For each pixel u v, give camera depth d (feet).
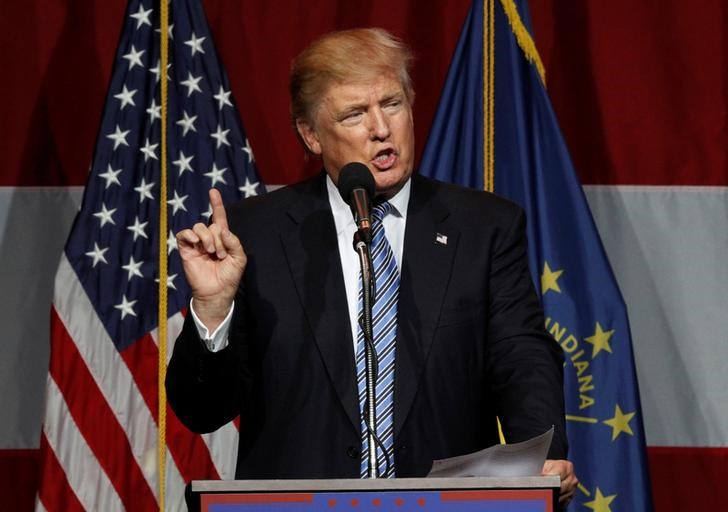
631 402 42.86
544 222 43.98
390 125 28.86
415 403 27.04
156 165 44.55
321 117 29.37
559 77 48.96
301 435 27.20
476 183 44.32
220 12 49.32
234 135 45.09
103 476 42.91
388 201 29.60
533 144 44.75
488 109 44.45
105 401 43.24
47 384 43.16
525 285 29.45
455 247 29.01
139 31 45.44
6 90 48.65
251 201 30.71
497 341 28.55
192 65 45.39
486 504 20.53
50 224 48.29
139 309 43.78
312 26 49.32
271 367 27.94
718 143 48.44
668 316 47.98
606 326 43.19
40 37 48.88
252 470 27.55
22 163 48.44
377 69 28.91
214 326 26.11
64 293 43.52
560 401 27.27
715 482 47.47
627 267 48.16
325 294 28.27
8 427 47.70
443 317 27.94
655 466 47.65
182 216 44.29
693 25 48.88
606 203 48.44
